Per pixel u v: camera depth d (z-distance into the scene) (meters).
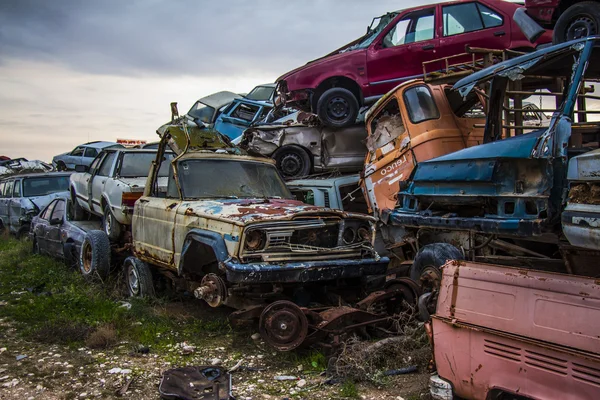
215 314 6.70
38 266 10.02
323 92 10.10
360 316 5.32
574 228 4.34
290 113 14.71
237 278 5.09
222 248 5.38
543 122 10.34
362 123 9.99
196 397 4.25
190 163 6.95
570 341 3.19
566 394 3.14
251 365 5.09
